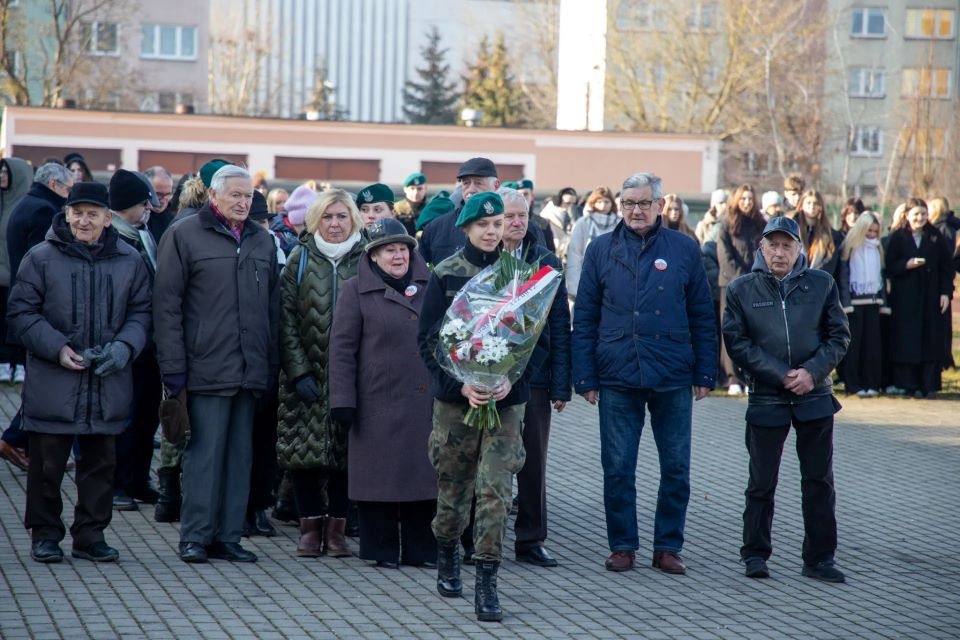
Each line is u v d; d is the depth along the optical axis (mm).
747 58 47531
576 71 60344
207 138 35031
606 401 7445
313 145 35688
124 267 7211
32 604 6332
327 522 7668
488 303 6277
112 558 7215
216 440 7273
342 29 81562
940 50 58688
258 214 9008
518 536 7582
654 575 7406
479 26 73625
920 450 11867
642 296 7387
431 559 7441
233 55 65375
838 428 12922
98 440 7211
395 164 36125
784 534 8562
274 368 7504
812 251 14008
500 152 36625
